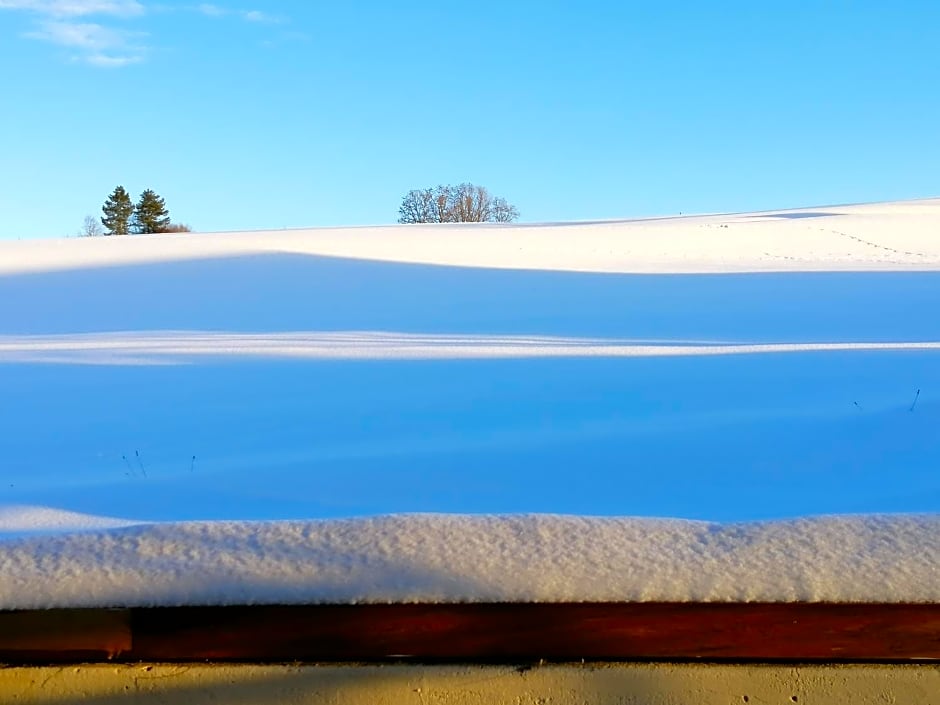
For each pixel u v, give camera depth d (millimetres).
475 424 8523
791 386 10047
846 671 1681
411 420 8766
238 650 1726
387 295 24109
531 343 14773
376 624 1716
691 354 12828
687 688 1695
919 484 6223
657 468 6898
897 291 23438
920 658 1667
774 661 1693
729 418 8484
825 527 1832
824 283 25875
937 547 1746
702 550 1770
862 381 10227
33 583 1734
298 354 13484
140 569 1749
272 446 7832
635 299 22609
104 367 12453
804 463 6910
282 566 1738
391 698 1727
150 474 6949
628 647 1697
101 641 1727
